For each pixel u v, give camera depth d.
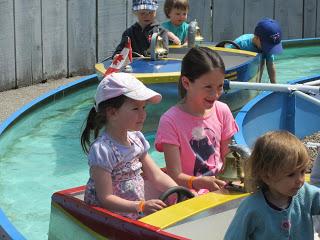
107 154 3.23
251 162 2.61
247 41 7.21
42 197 4.57
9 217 4.25
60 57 8.27
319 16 10.36
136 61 6.27
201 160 3.85
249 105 5.40
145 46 6.90
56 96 6.83
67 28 8.29
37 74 8.01
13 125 5.84
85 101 7.11
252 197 2.63
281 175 2.52
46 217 4.25
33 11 7.82
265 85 4.66
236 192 3.30
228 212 3.19
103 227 3.07
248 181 2.66
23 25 7.72
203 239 3.04
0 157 5.32
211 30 10.23
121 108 3.28
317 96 5.79
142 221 3.00
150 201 3.15
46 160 5.29
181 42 7.86
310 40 10.03
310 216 2.65
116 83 3.30
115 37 8.85
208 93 3.79
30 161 5.26
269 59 7.06
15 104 7.05
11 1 7.54
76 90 7.20
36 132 5.99
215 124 3.94
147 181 3.53
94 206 3.15
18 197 4.57
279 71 8.99
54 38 8.15
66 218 3.29
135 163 3.36
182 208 3.13
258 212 2.59
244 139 4.72
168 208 3.12
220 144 3.98
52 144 5.67
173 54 7.10
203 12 10.17
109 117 3.32
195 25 7.20
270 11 10.22
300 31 10.38
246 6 10.16
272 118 5.70
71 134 5.94
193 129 3.86
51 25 8.08
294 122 5.70
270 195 2.61
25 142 5.71
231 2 10.15
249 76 6.40
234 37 10.24
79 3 8.36
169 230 2.98
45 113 6.56
